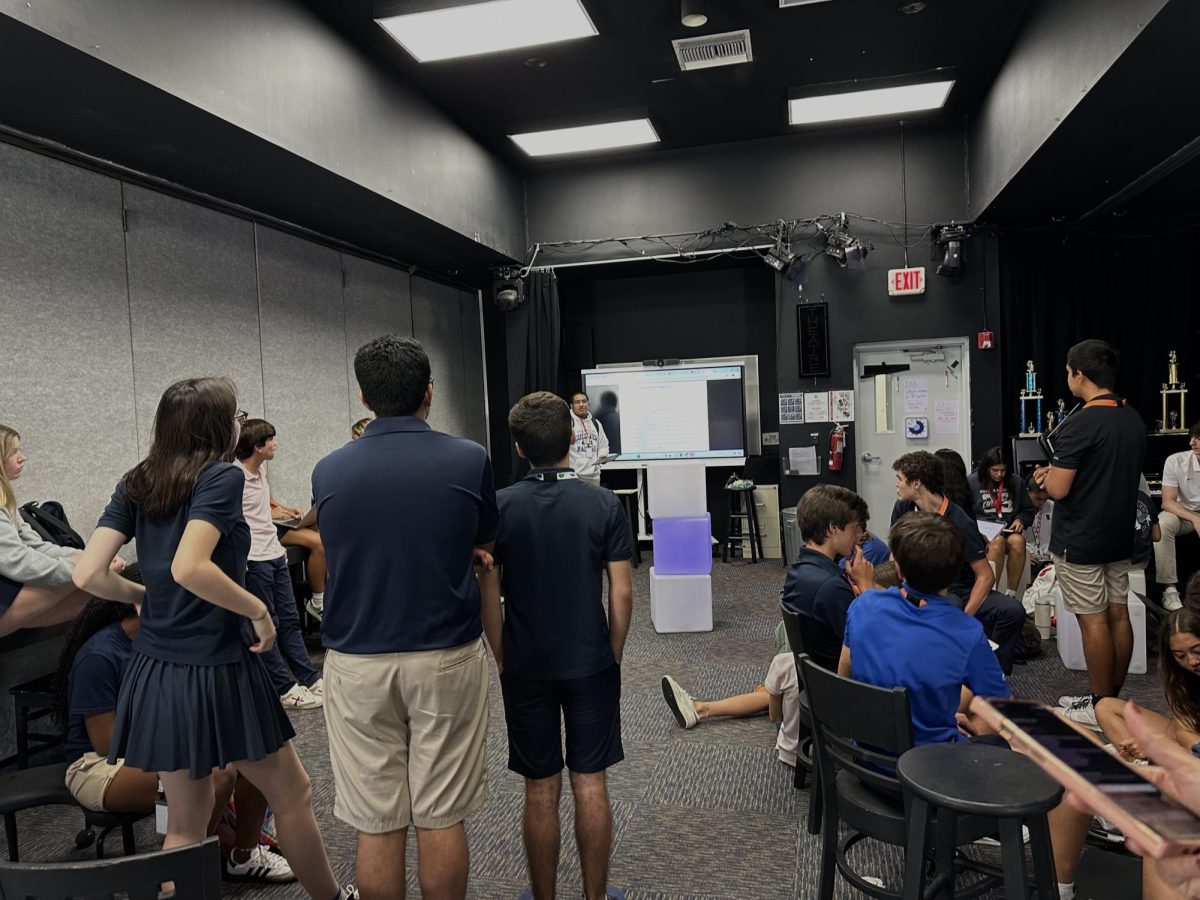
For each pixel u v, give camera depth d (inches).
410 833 101.6
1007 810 49.5
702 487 192.1
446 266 264.8
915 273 248.7
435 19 162.9
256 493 144.8
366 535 64.0
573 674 72.4
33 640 119.0
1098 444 118.0
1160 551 175.9
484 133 237.9
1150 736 38.9
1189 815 27.3
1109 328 242.8
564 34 171.6
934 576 73.0
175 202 162.2
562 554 73.0
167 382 157.9
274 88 144.1
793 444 265.7
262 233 188.7
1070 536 121.8
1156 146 168.4
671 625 192.1
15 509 89.0
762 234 261.1
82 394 138.8
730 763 118.1
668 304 304.8
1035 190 204.2
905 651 72.4
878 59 199.5
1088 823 69.4
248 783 86.4
